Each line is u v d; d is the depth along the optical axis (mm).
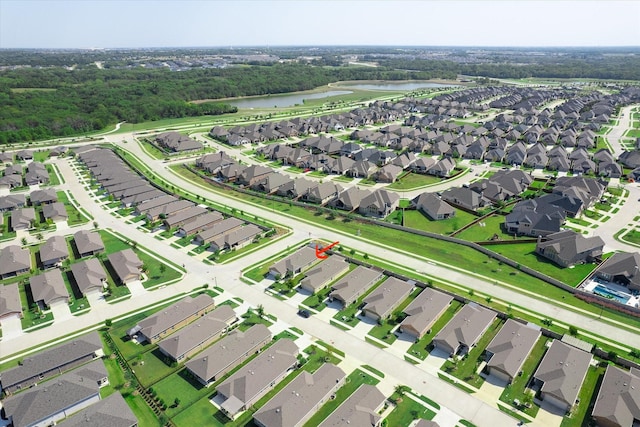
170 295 90625
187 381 67938
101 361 69750
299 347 74625
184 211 129375
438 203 128500
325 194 140875
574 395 61312
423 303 82500
